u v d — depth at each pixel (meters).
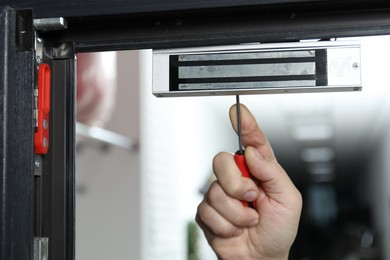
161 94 1.05
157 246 4.00
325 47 1.00
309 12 1.00
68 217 1.03
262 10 1.00
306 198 20.33
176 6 0.98
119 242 3.56
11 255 0.95
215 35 1.02
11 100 0.97
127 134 3.66
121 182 3.61
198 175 5.84
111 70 3.06
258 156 1.13
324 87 0.99
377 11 0.99
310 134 9.00
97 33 1.06
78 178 3.65
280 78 1.01
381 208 9.17
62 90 1.06
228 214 1.12
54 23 1.00
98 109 2.92
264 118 7.40
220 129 7.40
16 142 0.97
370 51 3.93
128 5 0.99
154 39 1.04
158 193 4.08
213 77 1.02
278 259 1.19
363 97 6.07
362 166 14.19
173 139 4.62
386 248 8.44
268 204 1.17
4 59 0.97
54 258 1.03
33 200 0.98
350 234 12.16
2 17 0.98
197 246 5.22
